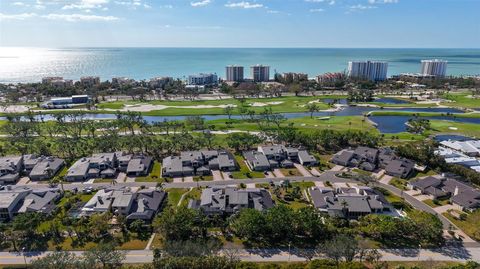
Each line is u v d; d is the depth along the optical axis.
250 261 85.38
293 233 96.06
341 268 73.62
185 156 153.12
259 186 131.88
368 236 96.06
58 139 186.25
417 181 130.38
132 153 166.88
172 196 122.50
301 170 148.62
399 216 107.44
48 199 115.62
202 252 82.81
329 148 178.75
